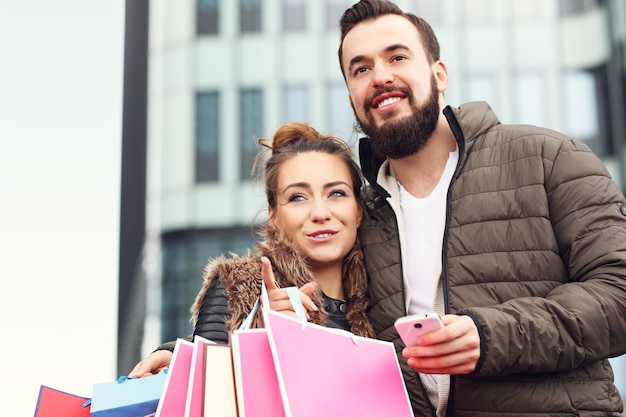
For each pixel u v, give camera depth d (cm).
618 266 123
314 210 144
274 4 614
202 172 593
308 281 139
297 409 95
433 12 589
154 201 590
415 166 154
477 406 129
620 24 568
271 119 593
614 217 128
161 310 552
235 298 133
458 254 138
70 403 119
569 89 571
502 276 134
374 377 105
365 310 148
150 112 602
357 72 154
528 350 114
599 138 565
